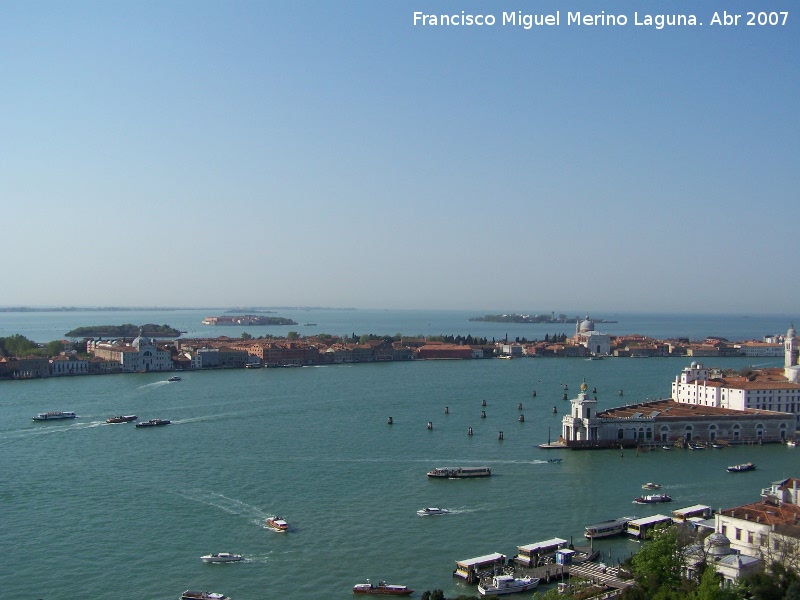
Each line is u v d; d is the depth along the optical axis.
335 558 170.38
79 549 175.38
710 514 195.38
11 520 194.88
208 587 155.75
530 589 154.00
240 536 183.50
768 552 141.38
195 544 178.38
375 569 164.62
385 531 187.50
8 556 171.50
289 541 180.38
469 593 153.12
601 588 148.88
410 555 172.50
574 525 193.00
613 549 175.88
